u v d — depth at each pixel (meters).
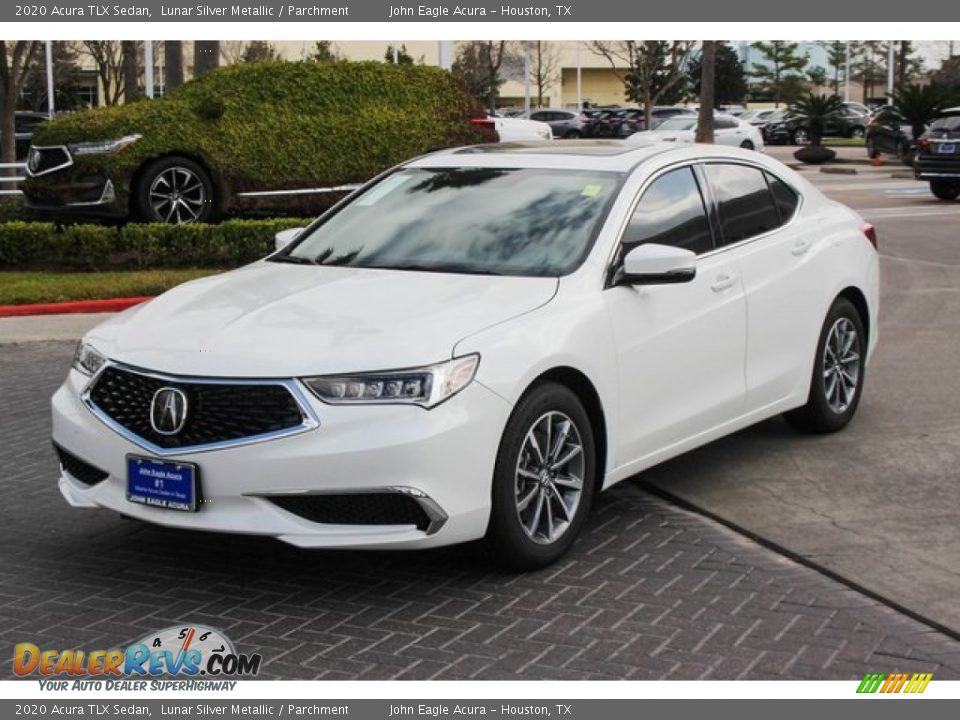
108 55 47.53
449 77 16.59
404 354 4.91
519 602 5.09
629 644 4.70
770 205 7.09
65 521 6.14
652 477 6.80
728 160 6.90
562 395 5.39
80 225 14.52
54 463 7.23
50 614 4.99
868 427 7.78
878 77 93.00
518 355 5.15
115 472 5.13
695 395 6.27
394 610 5.01
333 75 16.00
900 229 19.38
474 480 4.99
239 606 5.07
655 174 6.32
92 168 14.66
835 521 6.08
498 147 6.96
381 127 15.97
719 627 4.86
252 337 5.10
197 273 14.02
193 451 4.90
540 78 71.38
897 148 37.88
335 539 4.87
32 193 14.92
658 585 5.28
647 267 5.67
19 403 8.77
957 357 9.81
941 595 5.16
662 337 5.99
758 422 7.49
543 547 5.38
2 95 23.45
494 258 5.88
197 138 15.11
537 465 5.35
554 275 5.70
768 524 6.03
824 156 38.78
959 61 61.12
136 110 15.05
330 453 4.77
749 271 6.65
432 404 4.87
